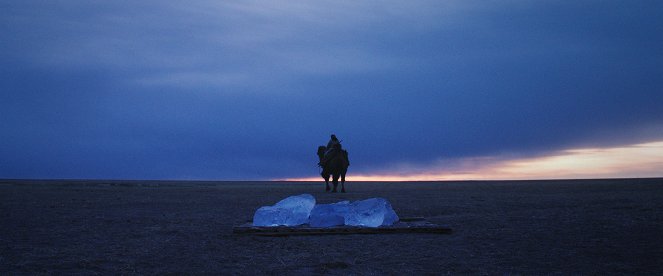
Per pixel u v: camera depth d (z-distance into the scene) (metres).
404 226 11.48
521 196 23.08
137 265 8.29
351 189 33.62
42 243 10.29
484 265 8.15
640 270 7.73
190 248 9.73
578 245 9.63
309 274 7.67
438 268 7.98
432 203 19.14
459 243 10.02
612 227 11.64
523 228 11.83
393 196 24.05
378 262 8.41
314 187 39.66
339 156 28.55
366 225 11.61
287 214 11.95
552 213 14.82
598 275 7.47
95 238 10.92
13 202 20.58
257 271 7.88
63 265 8.26
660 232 10.84
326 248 9.59
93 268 8.06
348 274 7.66
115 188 37.03
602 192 25.20
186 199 22.97
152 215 15.46
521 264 8.19
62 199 22.70
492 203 18.92
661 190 26.48
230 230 12.00
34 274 7.66
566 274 7.55
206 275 7.66
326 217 11.59
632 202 17.81
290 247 9.73
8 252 9.32
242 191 31.25
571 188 31.36
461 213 15.45
